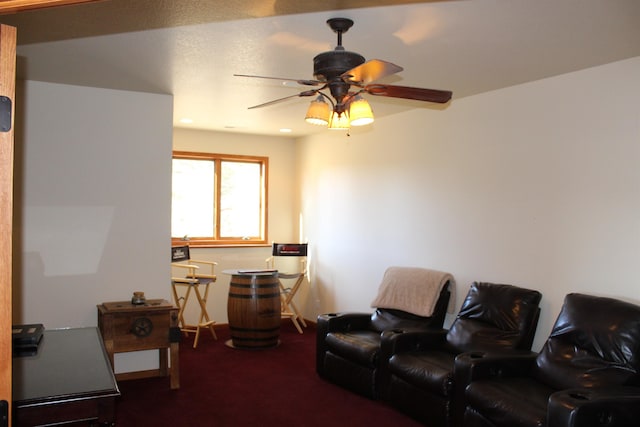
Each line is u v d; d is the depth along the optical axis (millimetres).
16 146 4344
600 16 2746
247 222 7340
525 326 3832
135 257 4723
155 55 3574
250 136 7238
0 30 1229
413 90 2902
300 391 4492
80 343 2787
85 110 4543
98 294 4598
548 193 3975
